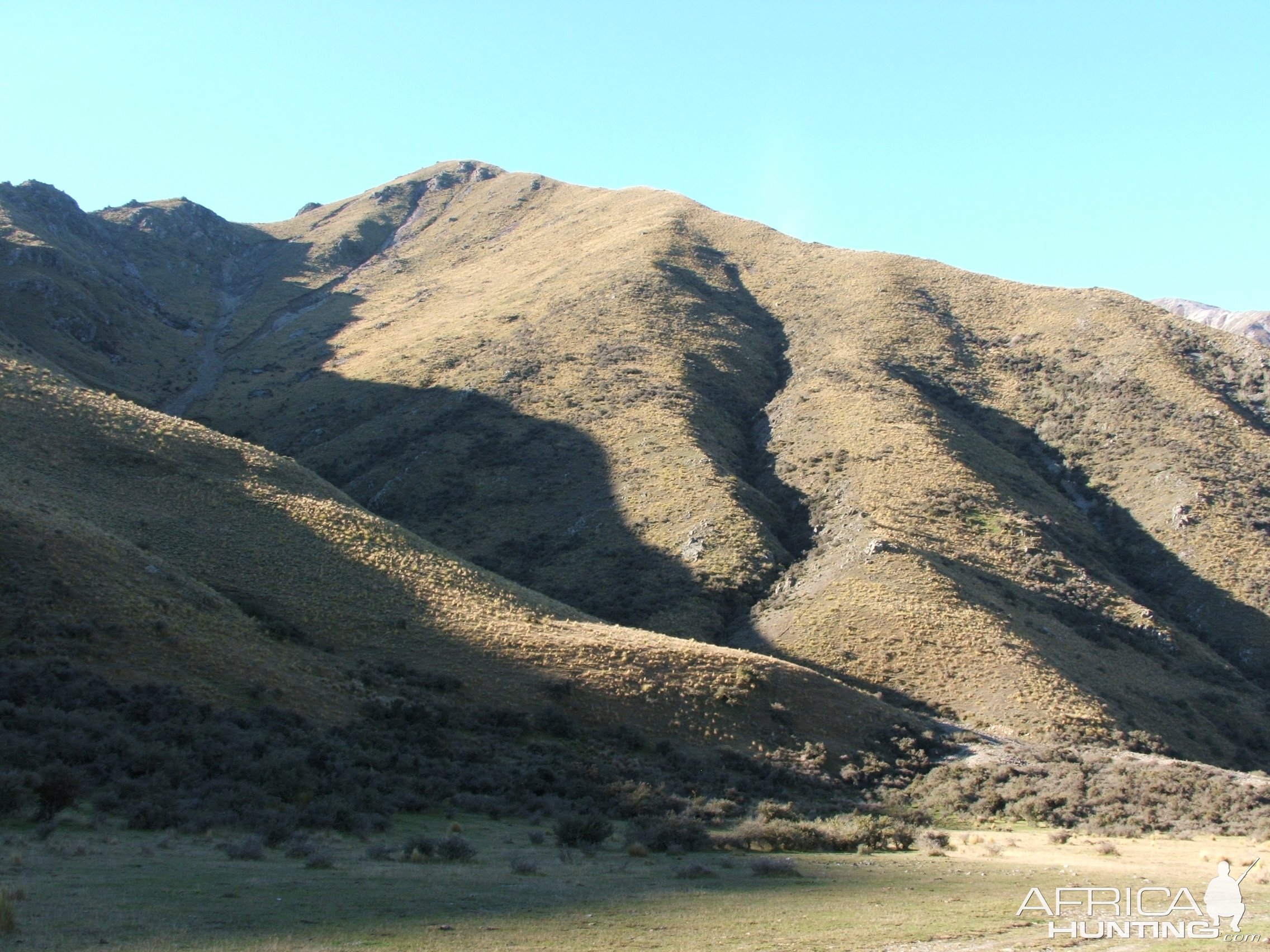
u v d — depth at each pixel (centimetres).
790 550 9100
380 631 5331
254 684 4212
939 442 10550
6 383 7231
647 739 4797
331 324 19325
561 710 4822
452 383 13500
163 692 3856
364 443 12431
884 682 6469
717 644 7388
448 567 6594
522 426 11831
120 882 1836
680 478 9869
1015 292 16188
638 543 8956
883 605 7288
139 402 14775
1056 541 9306
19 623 4019
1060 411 12294
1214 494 9981
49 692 3591
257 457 7562
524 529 9750
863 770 5047
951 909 1892
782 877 2425
